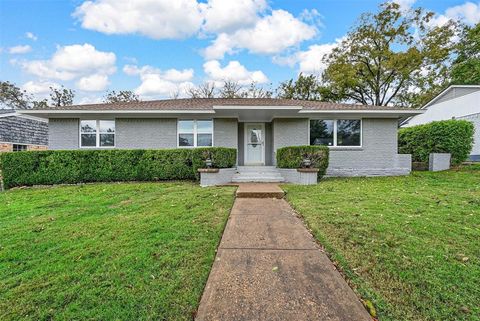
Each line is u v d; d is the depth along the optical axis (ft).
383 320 6.63
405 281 8.33
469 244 10.96
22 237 12.98
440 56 72.13
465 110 55.72
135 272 9.25
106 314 7.11
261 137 42.63
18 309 7.42
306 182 29.73
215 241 11.92
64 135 37.93
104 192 25.16
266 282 8.33
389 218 14.55
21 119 55.93
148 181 32.32
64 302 7.69
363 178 34.22
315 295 7.59
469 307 7.12
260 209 18.07
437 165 37.99
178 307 7.28
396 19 75.77
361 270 9.03
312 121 39.45
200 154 30.96
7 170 30.04
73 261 10.25
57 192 25.79
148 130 38.40
